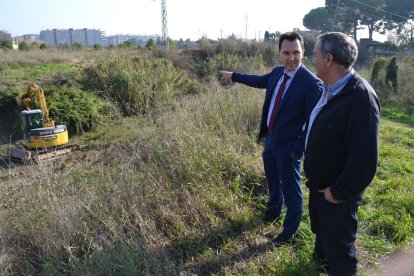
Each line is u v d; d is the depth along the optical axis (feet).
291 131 11.71
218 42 70.18
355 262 9.15
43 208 12.18
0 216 12.21
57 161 22.81
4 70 47.19
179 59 58.90
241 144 18.89
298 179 12.05
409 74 47.91
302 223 13.17
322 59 8.30
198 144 16.55
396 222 13.35
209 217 13.15
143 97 30.04
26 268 11.12
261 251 11.82
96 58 58.29
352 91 7.99
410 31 106.93
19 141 27.81
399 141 25.25
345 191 8.17
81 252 11.50
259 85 13.55
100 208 12.76
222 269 10.87
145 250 11.18
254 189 15.53
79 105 30.60
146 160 16.35
